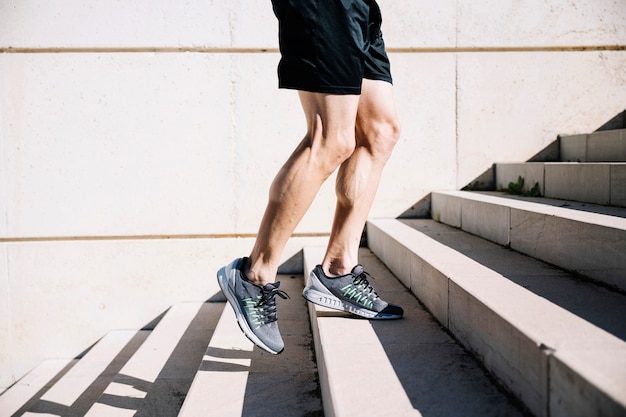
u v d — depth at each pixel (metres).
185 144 4.07
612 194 2.77
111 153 4.05
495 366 1.80
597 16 4.20
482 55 4.21
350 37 2.03
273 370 2.53
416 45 4.18
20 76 3.99
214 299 4.14
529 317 1.70
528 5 4.19
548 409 1.41
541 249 2.58
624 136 3.30
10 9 3.96
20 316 4.09
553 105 4.25
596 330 1.56
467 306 2.06
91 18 3.99
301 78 2.07
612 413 1.10
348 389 1.76
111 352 3.76
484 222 3.24
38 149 4.02
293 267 4.18
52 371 3.87
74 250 4.08
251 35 4.05
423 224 3.94
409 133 4.23
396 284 3.09
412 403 1.65
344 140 2.13
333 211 4.16
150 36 4.02
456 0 4.17
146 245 4.10
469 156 4.26
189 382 2.90
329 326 2.40
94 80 4.02
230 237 4.12
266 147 4.11
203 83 4.05
